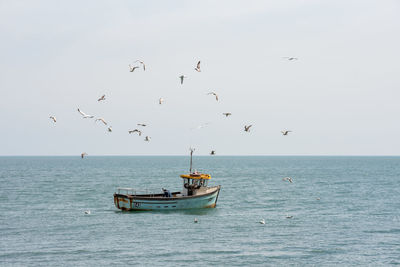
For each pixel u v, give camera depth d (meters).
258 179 163.50
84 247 46.91
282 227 57.84
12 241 49.50
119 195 68.31
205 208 70.12
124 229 55.72
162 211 67.00
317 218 65.44
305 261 42.75
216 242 49.38
